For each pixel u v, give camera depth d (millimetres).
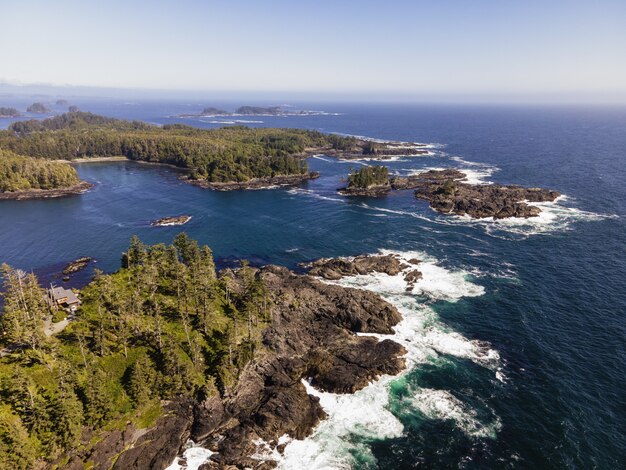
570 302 130375
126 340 99375
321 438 85875
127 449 79875
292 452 82625
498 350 109125
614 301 130250
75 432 75625
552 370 100500
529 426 85250
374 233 195125
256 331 109750
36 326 91875
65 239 186750
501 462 78000
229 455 81375
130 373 90875
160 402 88125
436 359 106812
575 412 87625
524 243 179750
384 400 94875
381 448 83125
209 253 134750
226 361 95938
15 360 88625
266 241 186000
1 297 133000
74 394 79188
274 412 89188
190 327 105875
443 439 84125
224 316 113938
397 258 165500
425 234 193000
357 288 134250
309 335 113688
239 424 89000
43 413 75438
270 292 127688
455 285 143000
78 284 144375
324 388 99375
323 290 131500
